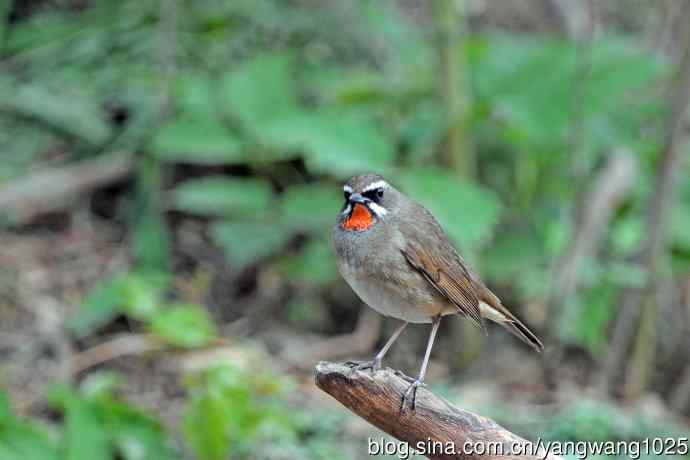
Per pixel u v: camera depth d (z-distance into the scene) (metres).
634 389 13.45
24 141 14.41
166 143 13.50
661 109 14.30
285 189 14.74
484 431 7.13
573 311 13.42
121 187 14.74
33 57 14.65
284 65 13.87
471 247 11.79
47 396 10.69
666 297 14.45
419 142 13.90
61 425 11.42
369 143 12.63
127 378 12.21
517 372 13.44
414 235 8.55
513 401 12.80
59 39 14.69
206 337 11.65
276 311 13.89
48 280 13.50
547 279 13.64
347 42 15.59
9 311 13.02
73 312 12.94
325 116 12.99
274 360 13.02
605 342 13.94
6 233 14.16
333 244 8.73
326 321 13.91
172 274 14.04
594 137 14.19
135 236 13.87
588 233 12.80
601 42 13.60
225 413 9.92
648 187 14.08
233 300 13.95
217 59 15.05
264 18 15.47
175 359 12.34
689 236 13.66
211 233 14.59
